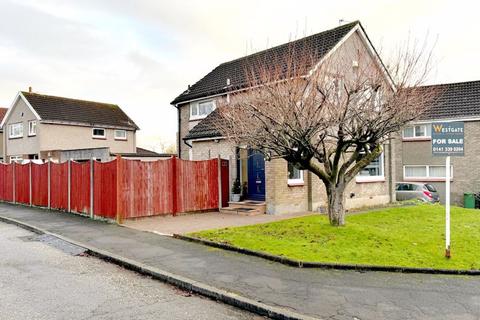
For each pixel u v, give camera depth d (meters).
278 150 9.73
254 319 5.46
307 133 9.15
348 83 10.40
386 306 5.71
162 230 11.36
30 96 32.69
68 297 6.16
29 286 6.68
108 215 13.06
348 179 10.80
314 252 8.33
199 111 22.22
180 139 23.66
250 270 7.39
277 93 9.34
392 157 19.44
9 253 9.12
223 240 9.45
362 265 7.58
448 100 25.38
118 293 6.40
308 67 11.59
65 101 34.41
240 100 11.30
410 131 26.41
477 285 6.82
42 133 30.92
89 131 33.88
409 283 6.87
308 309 5.55
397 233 10.45
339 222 10.73
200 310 5.73
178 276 6.96
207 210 15.34
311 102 9.22
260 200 15.63
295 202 15.33
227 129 11.70
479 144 23.81
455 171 24.62
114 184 12.77
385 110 9.47
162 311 5.64
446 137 8.46
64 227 12.03
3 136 36.19
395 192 20.11
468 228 11.39
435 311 5.56
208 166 15.48
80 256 8.88
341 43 16.02
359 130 9.52
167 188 14.12
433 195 21.50
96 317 5.36
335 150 10.96
